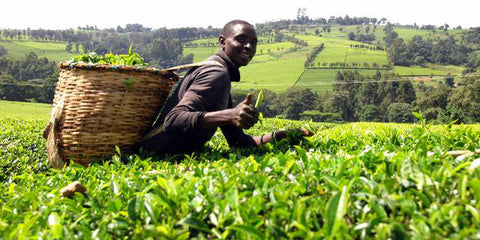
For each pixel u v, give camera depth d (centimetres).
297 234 164
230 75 528
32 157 813
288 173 248
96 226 207
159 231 174
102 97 480
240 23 529
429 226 164
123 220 193
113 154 493
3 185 390
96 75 482
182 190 218
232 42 521
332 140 436
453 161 253
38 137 955
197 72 488
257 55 18112
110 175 343
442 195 188
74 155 490
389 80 9694
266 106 9875
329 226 159
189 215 192
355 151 350
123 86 483
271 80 13712
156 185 240
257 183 214
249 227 164
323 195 202
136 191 260
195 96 465
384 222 168
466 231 150
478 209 167
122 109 485
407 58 16675
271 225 168
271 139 508
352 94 10306
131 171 347
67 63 493
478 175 188
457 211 166
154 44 18750
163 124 477
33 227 201
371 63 15788
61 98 495
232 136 531
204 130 447
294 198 192
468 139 360
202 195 213
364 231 164
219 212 193
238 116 420
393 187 197
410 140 381
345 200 165
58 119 488
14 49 18000
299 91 9919
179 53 19050
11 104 7544
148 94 498
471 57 17488
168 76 516
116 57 524
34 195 254
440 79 13688
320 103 9781
